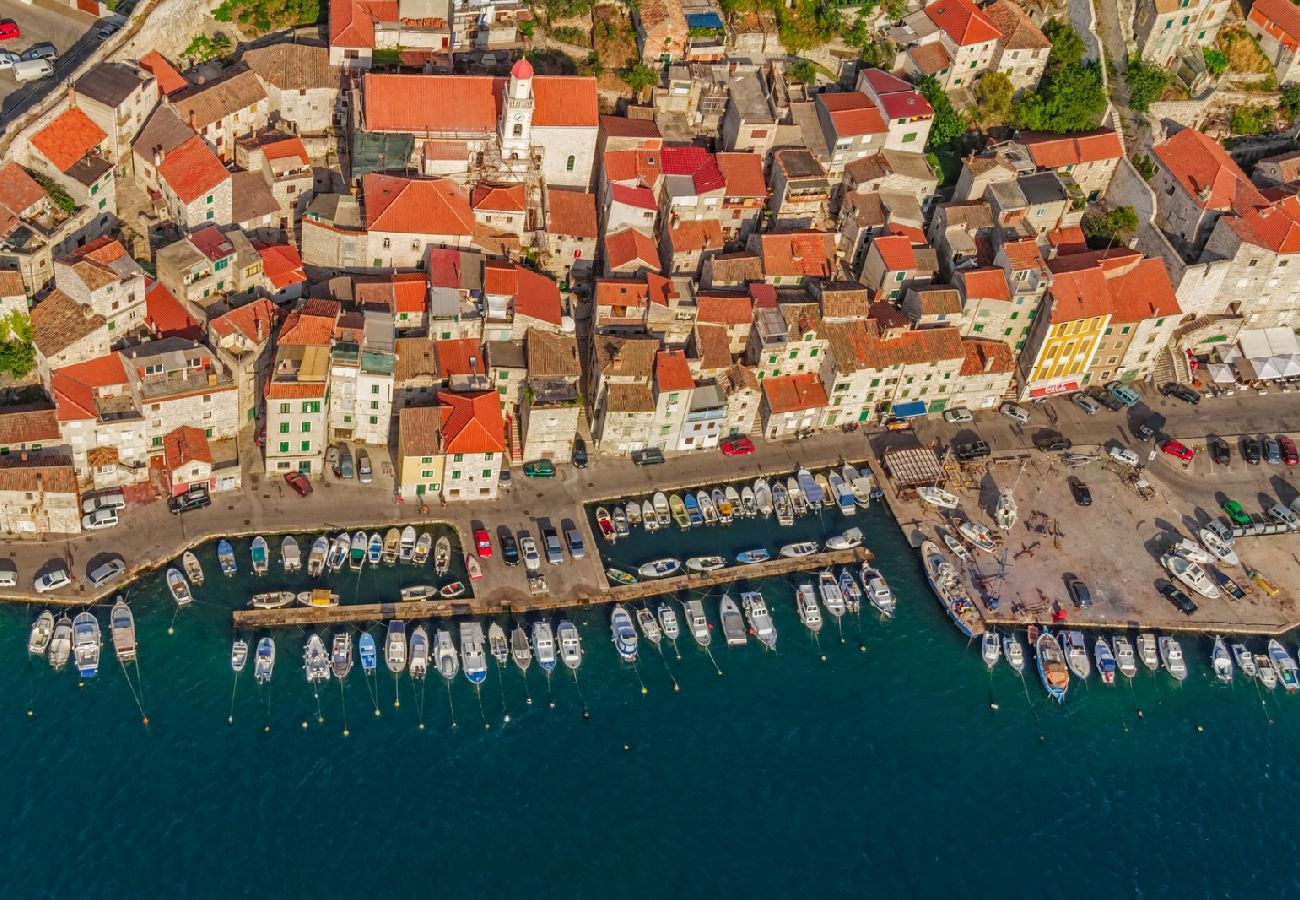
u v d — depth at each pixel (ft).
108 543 561.84
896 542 618.85
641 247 638.12
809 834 521.24
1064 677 574.56
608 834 513.04
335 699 535.60
